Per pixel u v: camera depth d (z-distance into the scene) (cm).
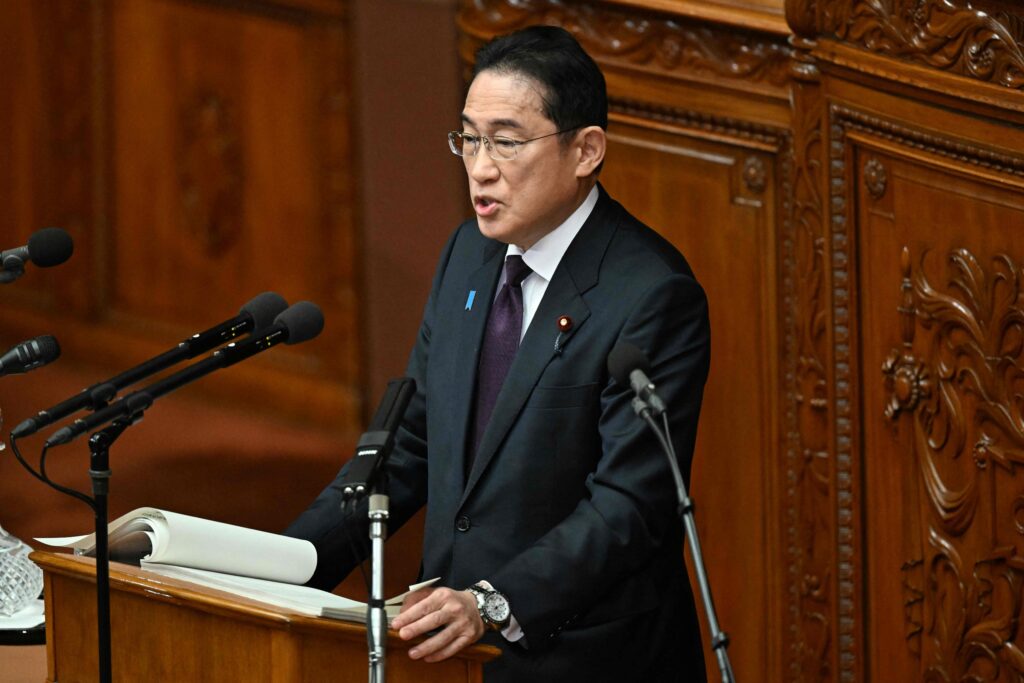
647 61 1844
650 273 1180
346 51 2483
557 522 1171
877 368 1609
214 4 2609
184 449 2381
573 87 1157
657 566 1186
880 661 1639
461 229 1302
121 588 1005
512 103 1146
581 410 1167
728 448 1816
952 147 1477
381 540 923
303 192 2562
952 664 1534
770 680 1789
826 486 1697
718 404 1820
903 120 1530
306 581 1091
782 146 1738
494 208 1166
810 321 1695
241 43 2591
